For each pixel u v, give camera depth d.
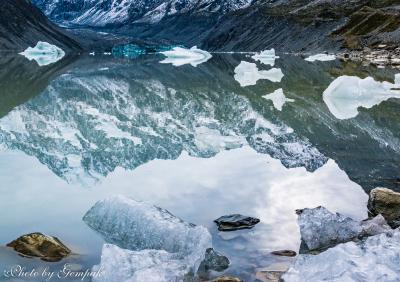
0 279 6.66
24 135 18.22
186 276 6.64
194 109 26.25
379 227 8.33
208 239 7.46
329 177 12.48
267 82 41.44
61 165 13.70
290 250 7.87
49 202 10.28
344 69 56.38
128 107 27.09
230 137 18.33
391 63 63.94
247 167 13.48
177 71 59.38
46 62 82.81
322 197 10.78
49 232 8.58
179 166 13.57
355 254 6.41
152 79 46.44
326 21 140.12
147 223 8.27
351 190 11.33
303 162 14.18
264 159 14.56
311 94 32.19
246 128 20.38
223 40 192.50
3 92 33.91
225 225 8.90
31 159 14.35
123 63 82.62
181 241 7.64
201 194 10.95
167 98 31.31
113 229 8.61
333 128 20.16
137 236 8.22
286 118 22.89
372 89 30.06
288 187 11.52
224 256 7.53
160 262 6.98
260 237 8.44
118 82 42.94
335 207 10.09
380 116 23.05
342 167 13.56
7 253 7.49
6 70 58.75
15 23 142.75
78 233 8.54
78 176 12.47
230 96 31.97
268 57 103.06
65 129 19.72
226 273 7.04
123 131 19.50
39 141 17.22
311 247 8.02
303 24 148.50
